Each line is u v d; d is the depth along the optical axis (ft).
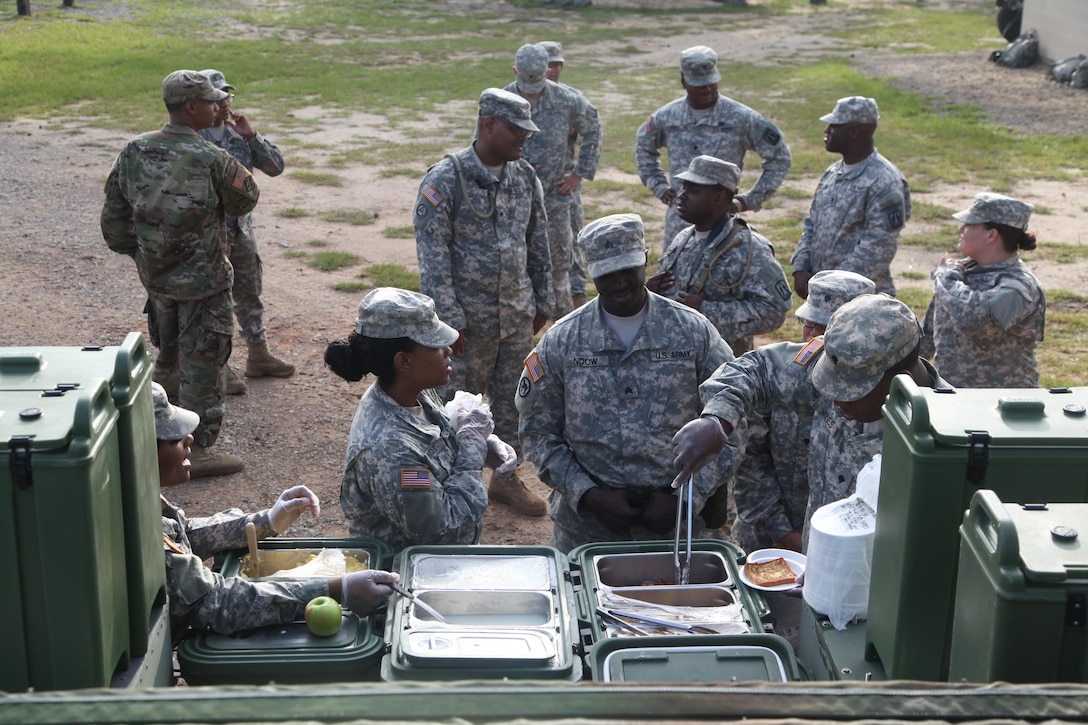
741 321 17.74
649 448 13.11
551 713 5.04
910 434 7.77
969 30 100.32
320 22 95.45
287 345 27.66
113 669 7.89
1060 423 7.84
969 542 7.00
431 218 18.67
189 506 19.92
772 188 27.25
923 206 42.47
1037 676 6.52
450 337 11.87
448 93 66.13
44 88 63.10
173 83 19.04
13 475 7.13
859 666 8.61
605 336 13.14
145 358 8.73
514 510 20.31
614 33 95.25
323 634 9.48
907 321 10.11
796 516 12.83
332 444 22.65
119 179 19.22
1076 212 42.45
